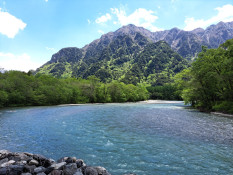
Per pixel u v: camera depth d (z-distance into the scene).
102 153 13.12
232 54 36.50
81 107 62.78
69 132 20.34
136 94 121.75
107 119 31.02
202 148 14.22
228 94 40.59
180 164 11.04
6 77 76.56
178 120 29.62
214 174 9.66
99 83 109.19
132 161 11.54
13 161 9.24
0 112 43.34
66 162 9.66
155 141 16.41
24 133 19.80
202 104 51.72
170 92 146.25
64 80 112.62
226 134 18.98
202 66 43.84
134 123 26.59
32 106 67.19
